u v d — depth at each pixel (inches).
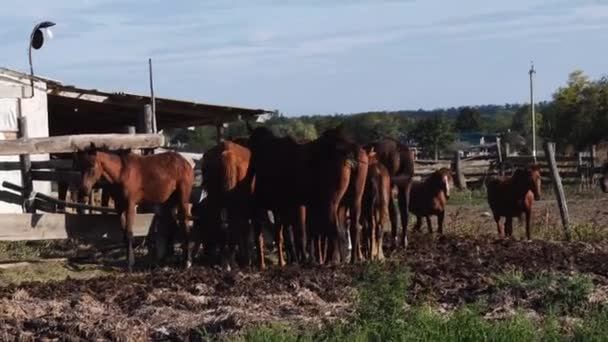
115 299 490.9
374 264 558.9
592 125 2137.1
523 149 2529.5
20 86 717.3
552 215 965.2
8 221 615.2
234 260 625.3
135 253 688.4
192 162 770.2
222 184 617.3
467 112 3838.6
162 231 663.8
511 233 788.0
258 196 628.1
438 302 470.9
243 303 469.1
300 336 378.6
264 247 708.7
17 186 666.2
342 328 381.7
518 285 478.6
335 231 609.0
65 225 636.1
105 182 612.4
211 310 457.4
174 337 408.8
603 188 1053.2
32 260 645.3
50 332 422.9
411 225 894.4
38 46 850.8
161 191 631.8
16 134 852.6
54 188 1153.4
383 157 697.6
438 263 603.5
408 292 483.8
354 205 617.9
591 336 362.6
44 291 514.0
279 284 528.1
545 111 2551.7
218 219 631.8
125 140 670.5
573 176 1438.2
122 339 407.5
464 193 1289.4
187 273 578.9
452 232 828.0
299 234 626.2
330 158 605.0
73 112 1061.1
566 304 441.1
